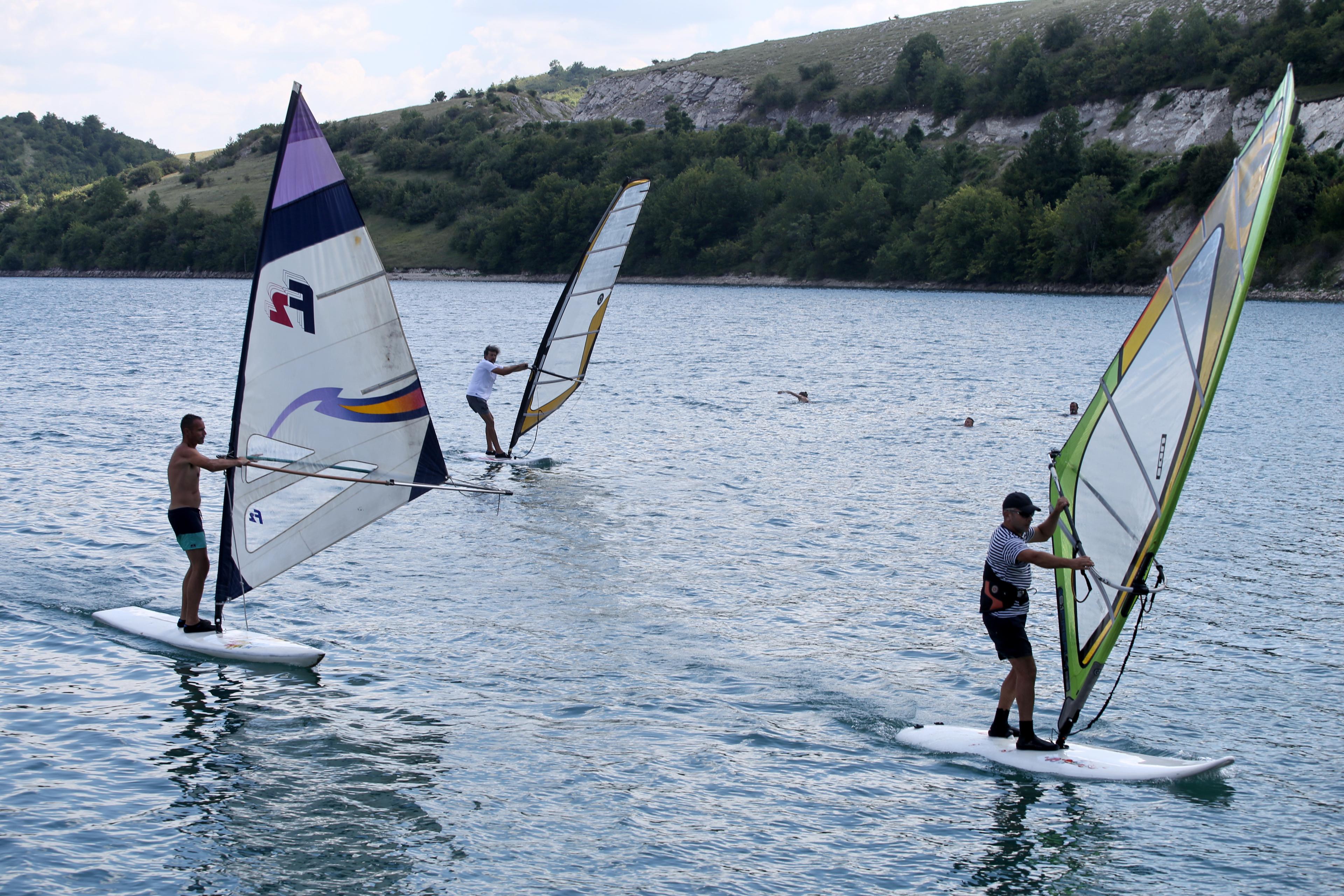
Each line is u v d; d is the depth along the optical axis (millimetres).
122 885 6707
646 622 11578
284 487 10891
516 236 145000
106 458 19750
